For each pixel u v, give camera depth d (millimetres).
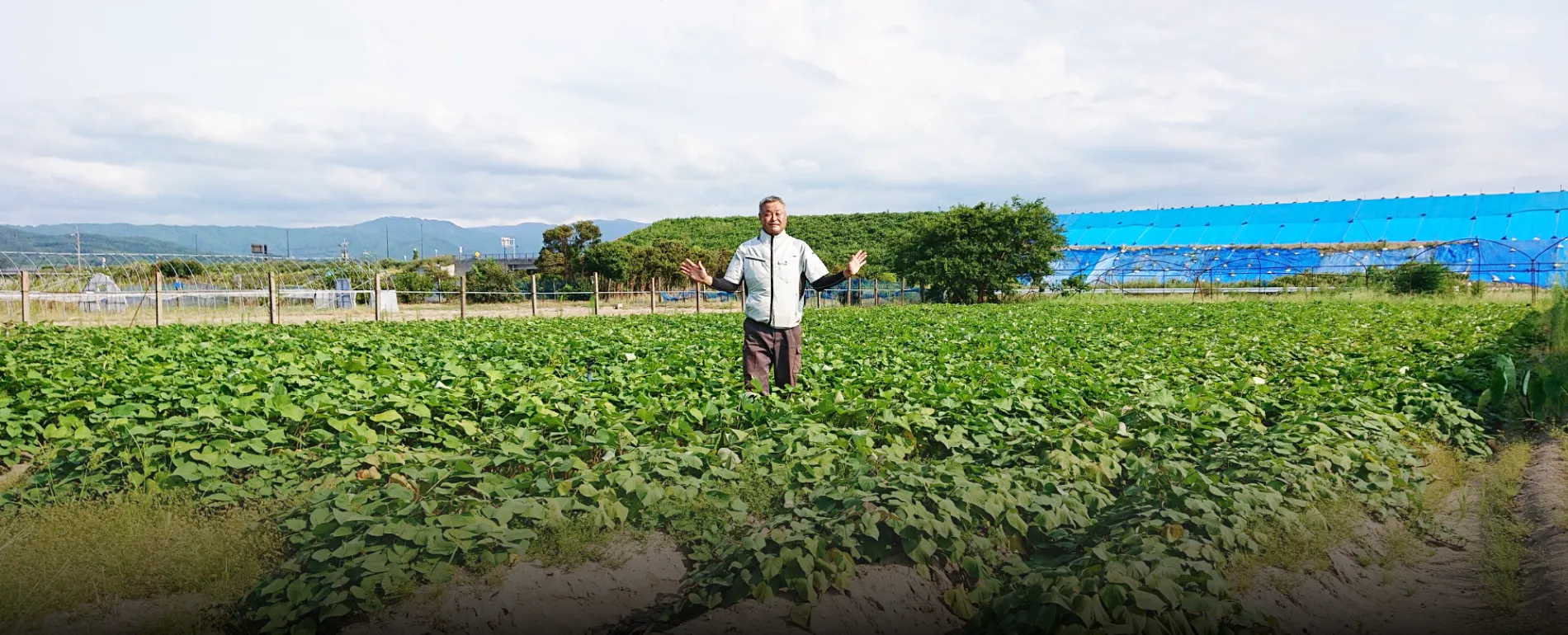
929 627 4500
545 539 5086
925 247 48188
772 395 8414
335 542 4754
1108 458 6590
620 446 6758
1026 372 10859
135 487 5715
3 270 32219
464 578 4707
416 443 7496
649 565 5035
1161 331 19688
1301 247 55312
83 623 4188
